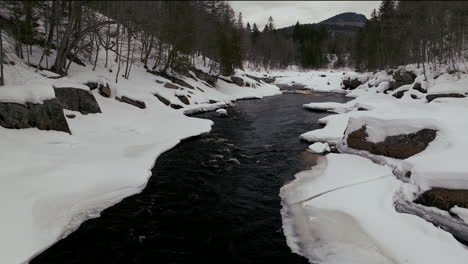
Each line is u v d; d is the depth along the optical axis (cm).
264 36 10112
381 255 712
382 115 1488
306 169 1346
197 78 4112
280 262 745
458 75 3022
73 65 2634
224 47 4694
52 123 1397
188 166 1400
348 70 10294
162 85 3089
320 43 12181
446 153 1002
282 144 1788
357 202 964
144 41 3625
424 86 2966
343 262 705
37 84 1470
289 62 10869
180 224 917
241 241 834
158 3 3691
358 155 1412
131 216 945
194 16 4128
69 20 2248
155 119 2167
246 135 2022
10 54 1952
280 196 1101
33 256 725
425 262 666
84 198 973
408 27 4909
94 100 1884
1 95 1279
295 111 3020
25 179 965
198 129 2053
